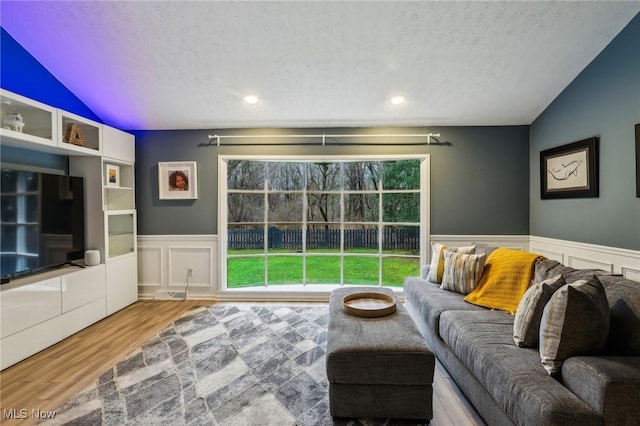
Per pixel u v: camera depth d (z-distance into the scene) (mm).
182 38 2516
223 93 3176
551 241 3268
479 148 3699
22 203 2512
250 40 2520
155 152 3811
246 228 4016
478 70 2818
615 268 2512
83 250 3148
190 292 3818
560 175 3109
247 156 3811
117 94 3184
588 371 1183
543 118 3395
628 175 2385
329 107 3395
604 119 2582
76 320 2783
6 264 2371
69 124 2896
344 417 1654
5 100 2355
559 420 1121
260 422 1630
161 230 3814
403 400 1626
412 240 3945
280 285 4035
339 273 4090
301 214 4086
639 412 1106
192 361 2266
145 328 2887
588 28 2375
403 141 3748
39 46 2633
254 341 2600
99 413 1701
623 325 1396
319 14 2293
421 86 3049
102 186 3184
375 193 4027
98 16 2355
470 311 2195
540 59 2682
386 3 2209
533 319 1607
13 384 1990
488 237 3697
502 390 1388
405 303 3475
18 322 2275
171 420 1643
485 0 2178
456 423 1650
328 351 1663
